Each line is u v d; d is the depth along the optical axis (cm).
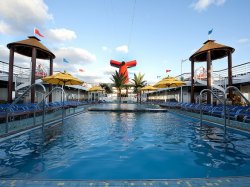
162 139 623
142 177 329
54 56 1516
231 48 1380
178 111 1552
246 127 703
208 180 270
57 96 2286
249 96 1795
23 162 398
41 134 677
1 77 1628
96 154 460
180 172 351
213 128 834
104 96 5462
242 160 416
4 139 564
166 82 1705
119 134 703
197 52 1539
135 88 4684
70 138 628
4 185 255
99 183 261
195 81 1888
